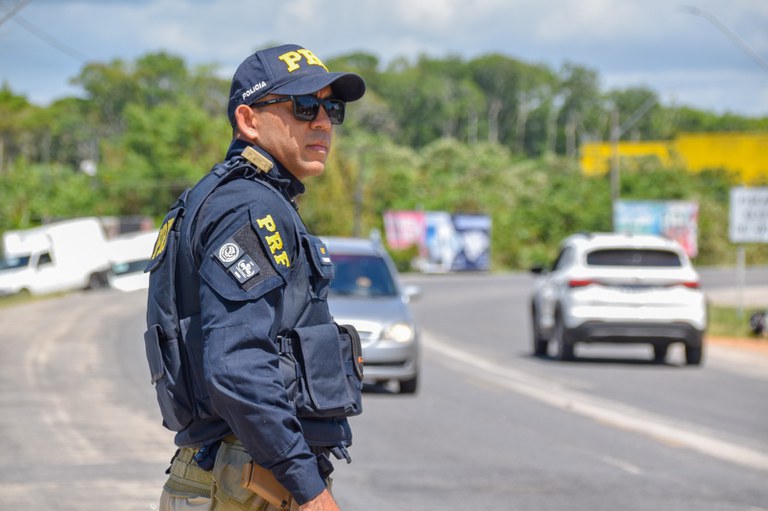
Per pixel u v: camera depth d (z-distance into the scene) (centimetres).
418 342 2484
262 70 559
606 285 3231
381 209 14188
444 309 6359
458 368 3172
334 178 13225
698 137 19388
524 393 2572
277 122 558
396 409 2245
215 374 495
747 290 9200
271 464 498
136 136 14300
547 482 1529
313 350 532
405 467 1617
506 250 13625
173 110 14525
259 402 493
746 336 4512
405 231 12412
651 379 2927
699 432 2014
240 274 506
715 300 7531
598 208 14325
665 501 1423
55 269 7438
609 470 1628
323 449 553
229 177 536
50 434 1812
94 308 5516
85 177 14100
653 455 1764
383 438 1875
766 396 2588
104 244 7612
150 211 13662
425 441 1852
